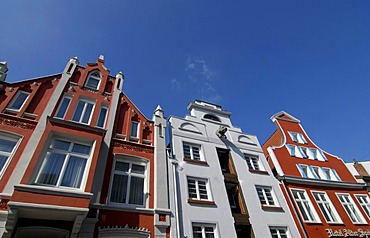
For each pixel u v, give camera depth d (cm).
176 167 1227
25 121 982
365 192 1778
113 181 992
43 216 746
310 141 2044
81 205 763
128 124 1266
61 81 1242
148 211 942
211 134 1603
